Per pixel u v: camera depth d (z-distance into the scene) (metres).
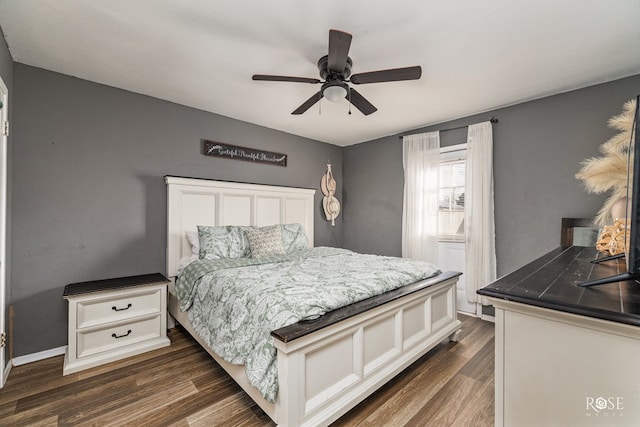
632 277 0.95
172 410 1.63
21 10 1.61
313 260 2.81
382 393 1.79
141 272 2.73
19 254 2.16
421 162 3.66
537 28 1.74
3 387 1.84
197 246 2.88
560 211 2.67
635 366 0.76
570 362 0.86
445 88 2.58
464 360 2.21
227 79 2.46
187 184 2.95
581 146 2.56
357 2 1.54
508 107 3.00
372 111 2.39
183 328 2.82
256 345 1.48
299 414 1.34
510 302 0.95
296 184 4.12
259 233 3.01
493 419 1.57
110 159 2.58
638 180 0.92
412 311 2.10
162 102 2.88
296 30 1.78
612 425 0.80
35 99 2.23
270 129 3.81
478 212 3.11
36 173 2.23
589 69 2.24
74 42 1.92
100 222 2.52
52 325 2.29
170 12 1.63
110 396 1.75
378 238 4.28
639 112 0.91
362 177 4.51
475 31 1.77
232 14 1.64
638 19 1.65
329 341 1.48
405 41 1.88
